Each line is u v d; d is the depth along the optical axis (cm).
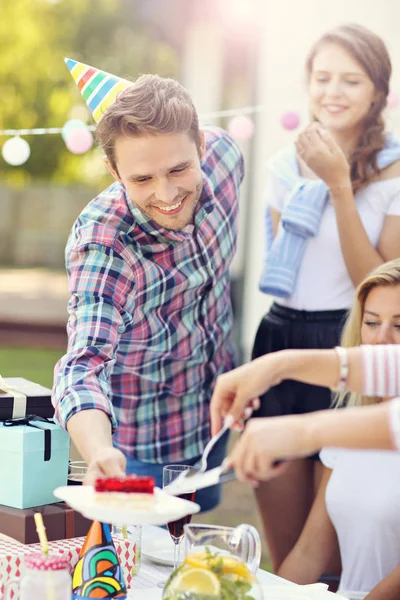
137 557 177
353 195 264
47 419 184
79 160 1134
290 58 394
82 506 127
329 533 244
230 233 239
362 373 146
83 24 1104
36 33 1093
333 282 266
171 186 191
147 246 210
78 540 167
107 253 203
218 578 129
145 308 219
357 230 256
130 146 186
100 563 148
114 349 195
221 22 800
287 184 274
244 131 283
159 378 238
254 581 132
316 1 382
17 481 168
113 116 186
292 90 396
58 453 174
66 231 1134
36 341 956
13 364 818
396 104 264
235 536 135
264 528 283
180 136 187
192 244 221
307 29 387
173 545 196
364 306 236
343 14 370
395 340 232
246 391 146
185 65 927
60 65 1105
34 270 1134
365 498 226
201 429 250
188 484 133
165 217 198
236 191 246
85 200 1131
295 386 268
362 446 115
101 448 152
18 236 1133
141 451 247
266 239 285
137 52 1111
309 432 117
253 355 282
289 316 272
